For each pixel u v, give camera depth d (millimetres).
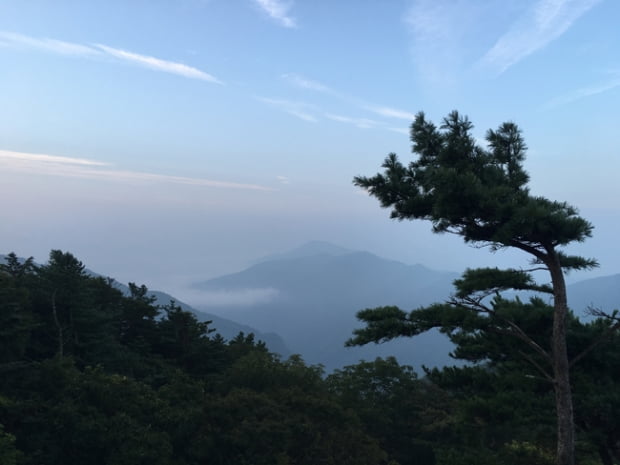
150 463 26625
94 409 27781
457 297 12695
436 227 12008
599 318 15094
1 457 20672
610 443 14148
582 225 9867
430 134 12125
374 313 12414
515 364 15461
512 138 11938
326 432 32344
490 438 27609
